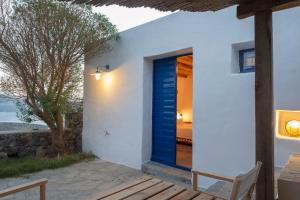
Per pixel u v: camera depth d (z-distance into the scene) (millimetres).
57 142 6668
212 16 4375
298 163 2523
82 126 7438
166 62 5586
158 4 2545
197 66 4559
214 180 4242
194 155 4516
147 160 5734
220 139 4188
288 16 3531
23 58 5973
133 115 5844
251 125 3840
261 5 2346
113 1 2383
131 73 5906
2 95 6484
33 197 4055
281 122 2771
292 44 3482
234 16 4102
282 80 3545
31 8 5781
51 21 5891
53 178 5055
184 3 2543
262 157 2309
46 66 6266
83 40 6230
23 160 6000
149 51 5480
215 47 4320
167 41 5109
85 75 7246
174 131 5352
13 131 6496
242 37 4004
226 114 4133
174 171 5094
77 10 6086
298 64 3420
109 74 6480
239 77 4000
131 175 5273
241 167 3918
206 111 4383
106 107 6555
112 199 2146
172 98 5414
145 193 2283
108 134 6473
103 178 5070
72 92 7023
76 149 7316
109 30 6258
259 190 2307
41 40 5988
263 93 2316
